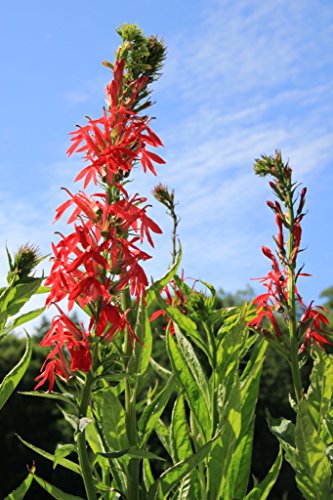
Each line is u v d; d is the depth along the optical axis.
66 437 4.54
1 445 4.47
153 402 1.00
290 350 1.01
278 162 1.03
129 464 0.96
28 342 0.98
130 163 0.93
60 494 0.96
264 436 4.52
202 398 1.04
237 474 1.02
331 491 0.97
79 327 0.90
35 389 0.91
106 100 0.94
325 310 1.03
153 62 0.97
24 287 0.96
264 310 1.03
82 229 0.89
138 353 0.97
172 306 1.05
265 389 4.57
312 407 0.97
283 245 1.02
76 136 0.93
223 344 1.01
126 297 0.98
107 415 0.95
